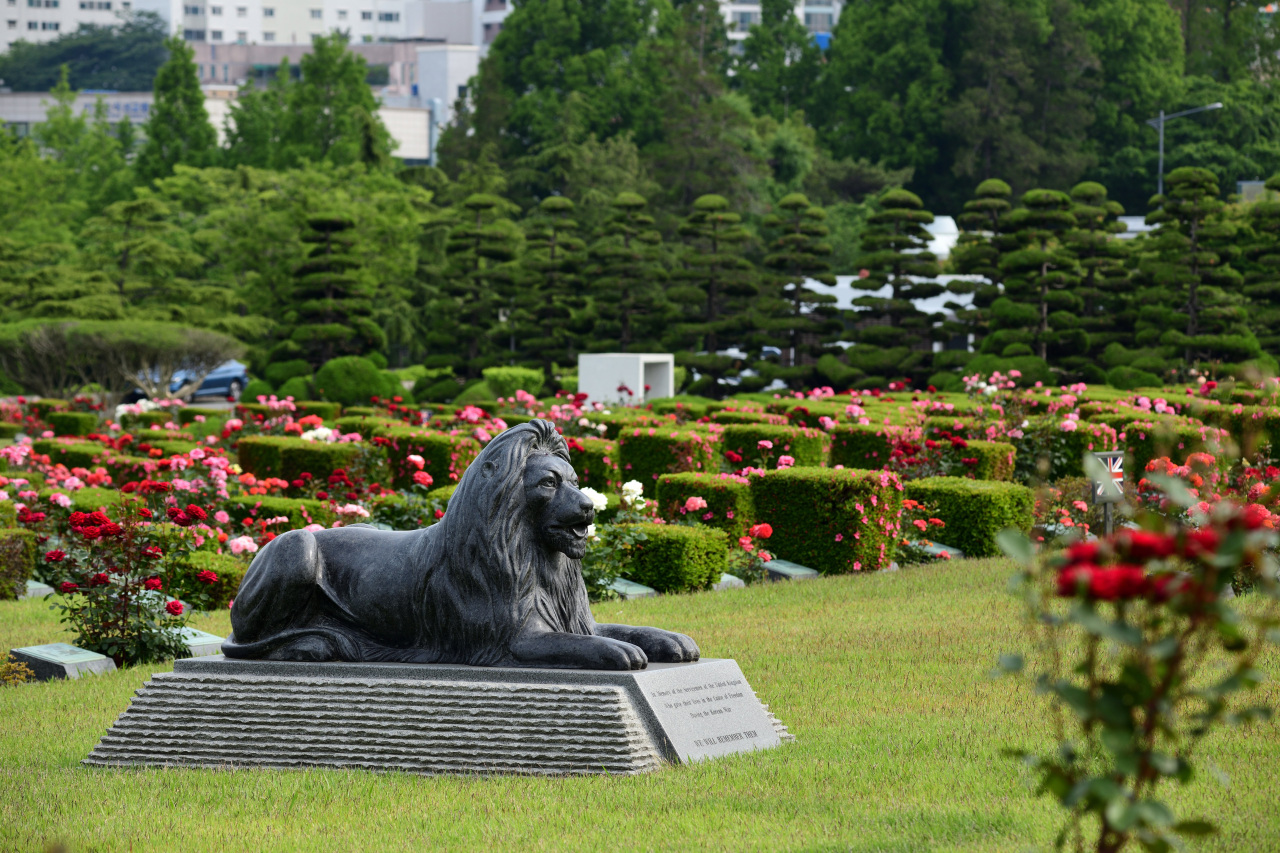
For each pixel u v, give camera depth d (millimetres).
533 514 7184
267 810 6219
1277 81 80000
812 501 14938
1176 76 77875
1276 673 8469
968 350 45625
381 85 150375
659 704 6820
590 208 60781
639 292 50344
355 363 41094
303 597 7461
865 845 5363
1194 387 28516
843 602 12664
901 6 78250
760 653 10086
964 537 16000
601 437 22703
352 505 15000
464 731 6797
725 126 68500
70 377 40531
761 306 42812
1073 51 74312
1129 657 4234
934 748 7023
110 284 46688
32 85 150000
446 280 47719
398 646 7375
